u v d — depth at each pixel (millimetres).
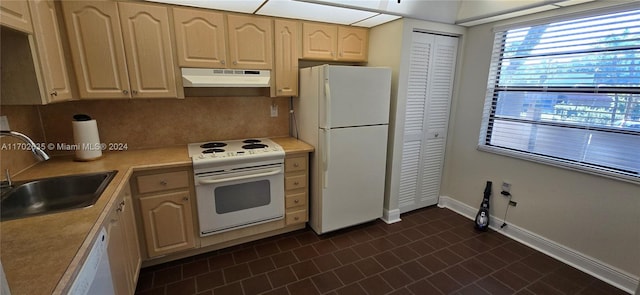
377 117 2627
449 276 2129
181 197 2125
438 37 2803
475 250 2463
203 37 2172
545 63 2322
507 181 2670
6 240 983
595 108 2070
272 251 2434
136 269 1874
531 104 2451
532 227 2518
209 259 2311
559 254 2340
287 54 2533
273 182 2453
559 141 2291
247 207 2395
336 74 2330
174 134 2518
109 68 1938
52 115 2104
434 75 2889
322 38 2676
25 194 1539
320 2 2072
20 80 1431
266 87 2727
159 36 2041
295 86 2646
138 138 2395
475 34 2791
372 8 2248
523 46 2457
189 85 2172
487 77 2727
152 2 1984
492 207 2828
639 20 1816
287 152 2432
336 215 2656
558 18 2172
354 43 2865
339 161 2535
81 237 1014
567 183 2250
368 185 2754
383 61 2787
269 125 2908
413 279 2096
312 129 2557
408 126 2887
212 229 2285
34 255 898
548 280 2084
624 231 1984
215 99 2619
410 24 2555
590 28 2041
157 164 1973
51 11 1652
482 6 2449
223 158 2166
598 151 2086
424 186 3219
